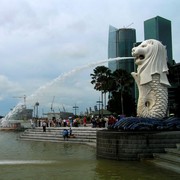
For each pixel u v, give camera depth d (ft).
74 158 48.14
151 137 42.83
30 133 98.84
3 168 38.29
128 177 31.32
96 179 30.73
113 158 44.47
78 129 88.84
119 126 49.29
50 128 97.14
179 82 110.73
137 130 46.96
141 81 55.11
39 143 80.53
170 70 112.06
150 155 42.45
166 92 55.01
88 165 40.06
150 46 54.90
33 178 31.71
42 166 39.83
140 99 55.11
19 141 88.48
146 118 49.62
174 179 29.76
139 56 55.83
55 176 32.71
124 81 180.14
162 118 52.70
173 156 38.63
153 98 54.49
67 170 36.42
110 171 35.14
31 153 56.29
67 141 83.30
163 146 42.80
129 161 42.29
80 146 70.23
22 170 36.73
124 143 43.57
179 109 107.96
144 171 34.32
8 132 144.15
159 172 33.45
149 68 54.60
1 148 66.44
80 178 31.42
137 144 42.80
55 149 63.57
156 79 54.34
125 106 184.75
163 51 55.67
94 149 62.69
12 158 48.80
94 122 102.17
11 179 31.32
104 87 184.85
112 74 187.21
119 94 187.52
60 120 130.52
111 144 44.96
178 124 48.19
